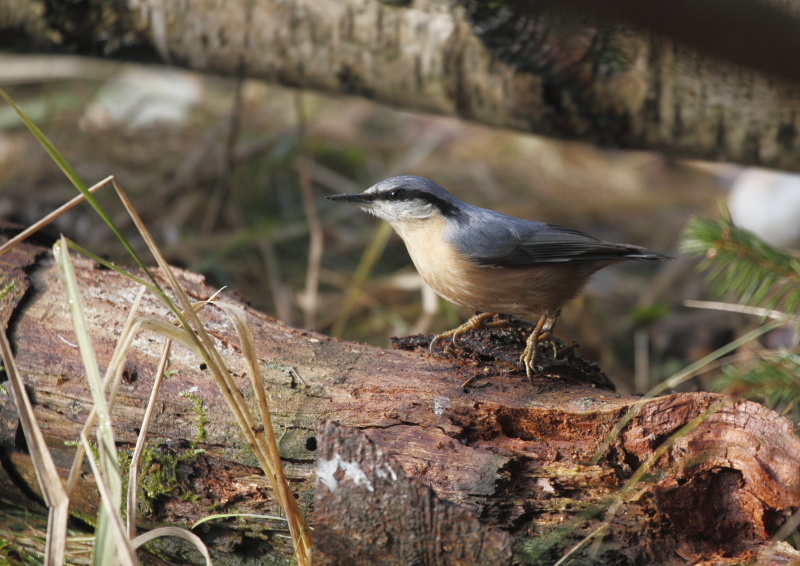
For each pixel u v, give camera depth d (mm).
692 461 4742
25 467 5578
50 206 11992
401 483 4359
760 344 9266
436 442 4984
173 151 14078
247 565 5246
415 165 14445
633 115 7734
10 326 5852
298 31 8516
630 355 9938
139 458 4680
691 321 10242
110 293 6176
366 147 14875
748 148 7562
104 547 4078
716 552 4598
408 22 8156
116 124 14633
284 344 5801
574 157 15195
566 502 4707
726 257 5566
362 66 8531
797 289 5582
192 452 5203
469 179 14172
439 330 9922
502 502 4699
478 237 6863
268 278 11234
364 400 5277
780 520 4660
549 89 7781
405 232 7344
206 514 5156
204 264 11086
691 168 14922
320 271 11484
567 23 3240
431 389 5363
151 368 5508
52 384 5539
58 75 15008
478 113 8477
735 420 4707
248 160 13406
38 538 5660
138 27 8844
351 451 4430
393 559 4441
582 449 4996
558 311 7180
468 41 7953
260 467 5090
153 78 15836
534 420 5188
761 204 10531
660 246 12172
